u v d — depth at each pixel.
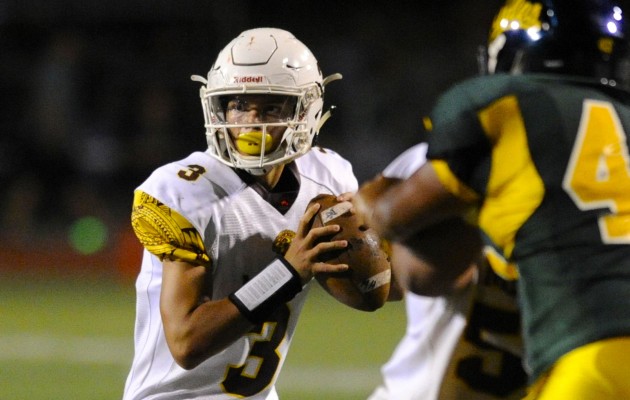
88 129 52.44
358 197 9.77
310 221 10.69
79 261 46.78
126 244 45.44
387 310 37.00
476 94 8.73
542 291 8.48
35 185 50.34
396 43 55.56
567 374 8.20
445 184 8.71
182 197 10.92
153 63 54.03
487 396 11.11
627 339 8.22
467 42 54.81
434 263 9.44
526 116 8.59
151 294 11.34
